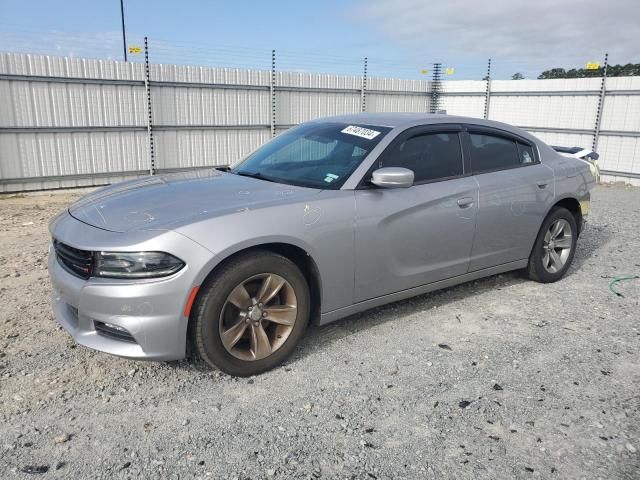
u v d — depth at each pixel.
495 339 4.06
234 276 3.21
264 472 2.54
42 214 9.16
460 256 4.44
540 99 15.92
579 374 3.55
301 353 3.76
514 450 2.75
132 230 3.11
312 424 2.93
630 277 5.66
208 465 2.59
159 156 13.51
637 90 13.93
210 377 3.40
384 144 4.03
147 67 12.80
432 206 4.12
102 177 12.77
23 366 3.48
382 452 2.71
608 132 14.59
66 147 12.16
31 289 4.91
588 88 14.84
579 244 7.11
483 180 4.54
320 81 15.84
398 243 3.96
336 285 3.70
